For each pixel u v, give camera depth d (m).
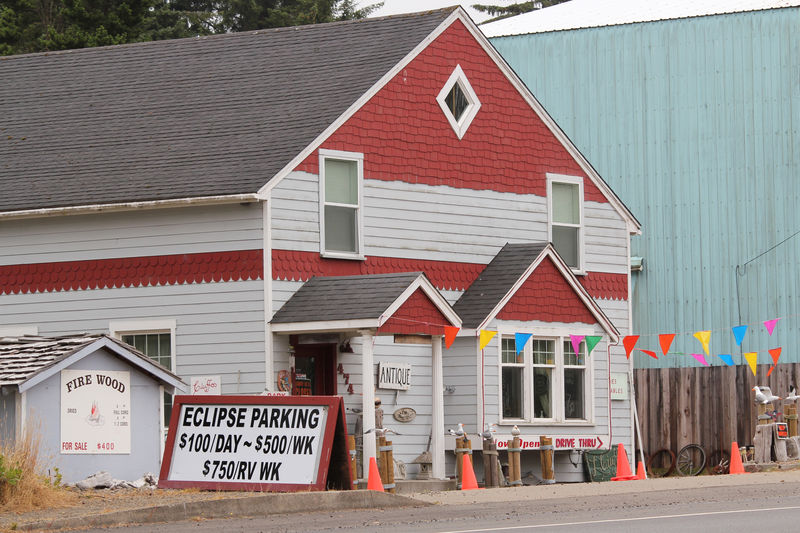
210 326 27.48
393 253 29.41
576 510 18.84
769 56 37.66
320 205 28.08
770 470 28.22
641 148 38.69
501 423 29.33
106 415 22.11
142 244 28.16
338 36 31.66
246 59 31.83
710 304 37.75
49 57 34.06
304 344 27.83
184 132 29.55
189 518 18.45
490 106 31.78
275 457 20.89
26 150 30.47
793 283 37.00
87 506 19.09
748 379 34.44
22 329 29.03
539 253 30.47
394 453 28.66
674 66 38.50
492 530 15.72
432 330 27.31
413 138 30.03
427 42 30.42
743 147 37.72
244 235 27.28
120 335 28.36
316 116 28.64
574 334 31.06
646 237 38.47
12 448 19.94
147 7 52.31
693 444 34.59
